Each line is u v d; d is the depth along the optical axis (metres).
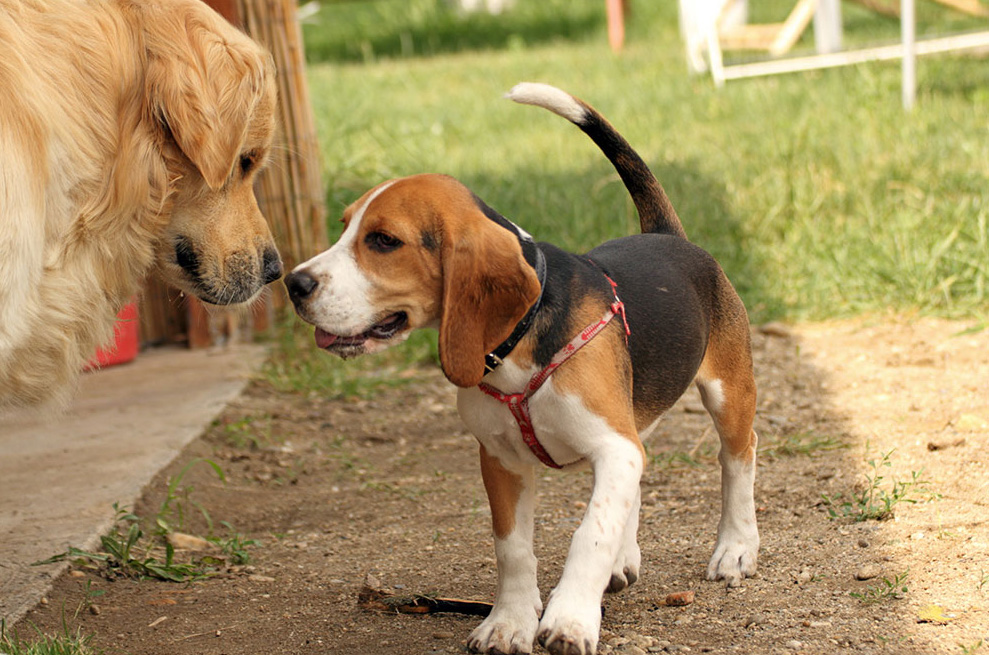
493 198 8.27
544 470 4.76
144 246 3.76
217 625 3.40
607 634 3.06
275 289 6.89
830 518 3.83
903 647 2.84
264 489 4.80
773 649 2.89
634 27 20.41
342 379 6.15
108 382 6.18
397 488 4.71
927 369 5.54
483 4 23.50
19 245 3.22
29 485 4.59
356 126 10.54
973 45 11.64
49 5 3.42
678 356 3.33
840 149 8.81
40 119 3.28
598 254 3.50
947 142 8.74
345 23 23.45
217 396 5.83
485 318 2.91
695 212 7.73
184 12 3.63
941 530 3.57
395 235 2.98
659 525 4.03
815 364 5.83
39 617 3.46
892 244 6.88
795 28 14.07
